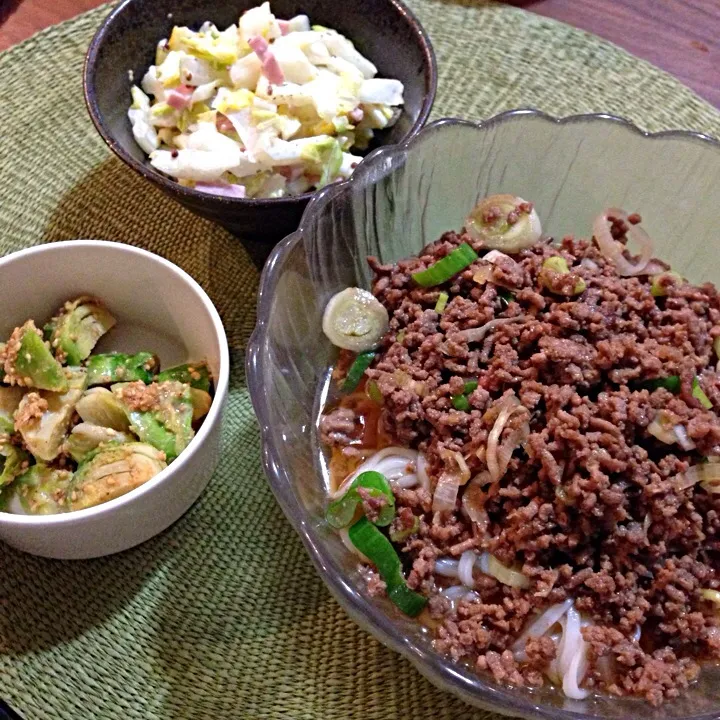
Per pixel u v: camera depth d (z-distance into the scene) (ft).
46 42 1.40
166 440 1.05
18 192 1.29
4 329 1.12
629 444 0.98
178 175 1.21
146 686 1.00
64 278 1.11
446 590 0.98
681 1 1.48
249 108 1.24
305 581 1.06
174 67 1.25
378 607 0.93
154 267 1.09
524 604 0.95
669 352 1.02
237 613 1.04
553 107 1.36
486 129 1.14
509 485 0.98
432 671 0.88
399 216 1.17
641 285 1.09
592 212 1.21
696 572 0.97
